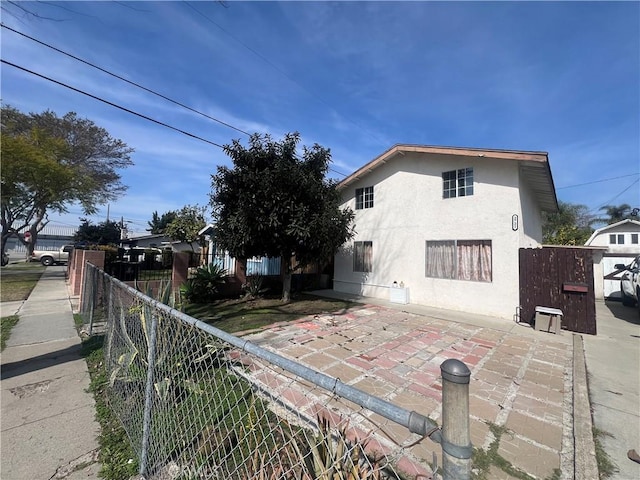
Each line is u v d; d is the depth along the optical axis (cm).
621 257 1258
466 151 810
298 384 353
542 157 701
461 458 81
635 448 267
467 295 831
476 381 393
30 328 576
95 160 2086
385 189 1061
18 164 1357
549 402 339
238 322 658
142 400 245
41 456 229
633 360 491
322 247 843
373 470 141
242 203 758
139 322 296
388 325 662
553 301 684
